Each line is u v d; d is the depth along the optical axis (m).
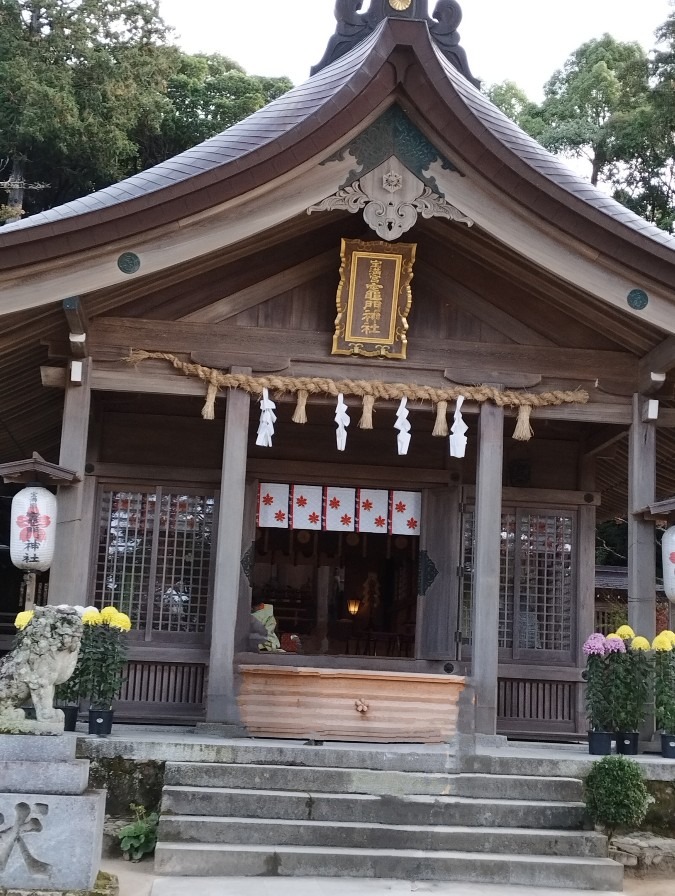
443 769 7.84
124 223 8.70
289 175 8.97
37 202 26.91
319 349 9.83
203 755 7.69
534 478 12.01
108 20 27.25
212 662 9.08
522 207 9.09
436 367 9.93
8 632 15.65
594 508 11.80
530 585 11.63
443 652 11.30
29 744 6.05
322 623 15.95
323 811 7.29
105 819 7.36
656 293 9.24
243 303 9.88
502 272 10.04
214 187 8.74
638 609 9.76
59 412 12.30
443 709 9.05
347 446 11.80
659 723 8.99
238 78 30.72
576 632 11.56
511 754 8.24
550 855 7.16
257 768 7.55
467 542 11.60
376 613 15.68
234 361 9.71
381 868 6.82
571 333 10.20
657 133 28.89
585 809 7.48
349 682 8.97
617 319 9.85
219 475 11.33
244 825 7.03
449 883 6.77
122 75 26.03
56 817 5.86
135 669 10.97
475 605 9.59
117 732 9.16
